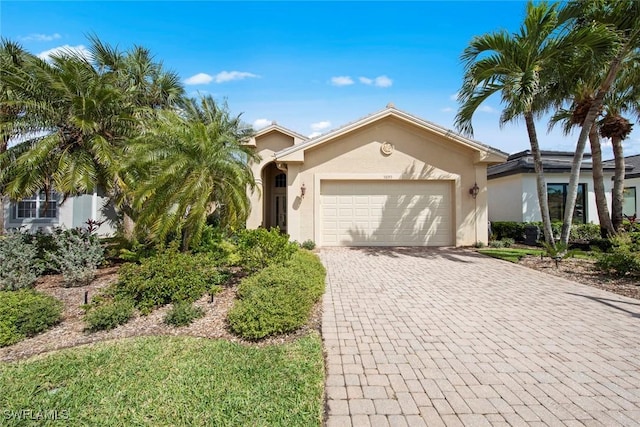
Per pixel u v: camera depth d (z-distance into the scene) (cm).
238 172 735
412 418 271
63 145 884
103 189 965
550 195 1485
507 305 570
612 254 784
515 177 1508
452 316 516
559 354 387
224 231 998
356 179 1253
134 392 309
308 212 1252
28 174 840
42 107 831
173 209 698
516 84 812
